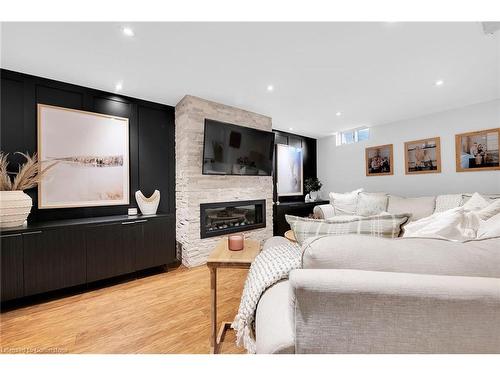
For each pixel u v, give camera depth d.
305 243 0.83
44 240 2.13
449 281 0.67
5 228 2.04
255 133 3.73
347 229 1.10
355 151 5.05
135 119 3.12
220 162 3.30
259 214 4.04
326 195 5.63
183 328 1.71
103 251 2.46
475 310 0.64
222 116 3.41
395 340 0.67
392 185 4.46
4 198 2.03
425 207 3.51
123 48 2.00
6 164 2.20
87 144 2.73
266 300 0.94
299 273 0.72
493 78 2.68
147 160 3.22
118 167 2.95
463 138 3.61
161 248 2.89
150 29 1.76
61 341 1.58
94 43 1.92
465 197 3.22
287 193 5.09
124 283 2.56
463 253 0.75
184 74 2.49
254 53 2.11
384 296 0.66
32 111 2.43
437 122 3.88
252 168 3.74
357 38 1.91
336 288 0.67
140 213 3.10
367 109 3.72
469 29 1.81
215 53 2.10
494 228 1.03
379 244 0.78
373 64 2.34
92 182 2.77
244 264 1.42
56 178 2.54
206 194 3.25
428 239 0.81
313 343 0.69
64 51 2.03
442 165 3.83
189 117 3.06
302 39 1.91
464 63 2.34
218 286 2.46
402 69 2.45
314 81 2.70
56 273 2.18
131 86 2.76
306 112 3.85
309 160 5.68
